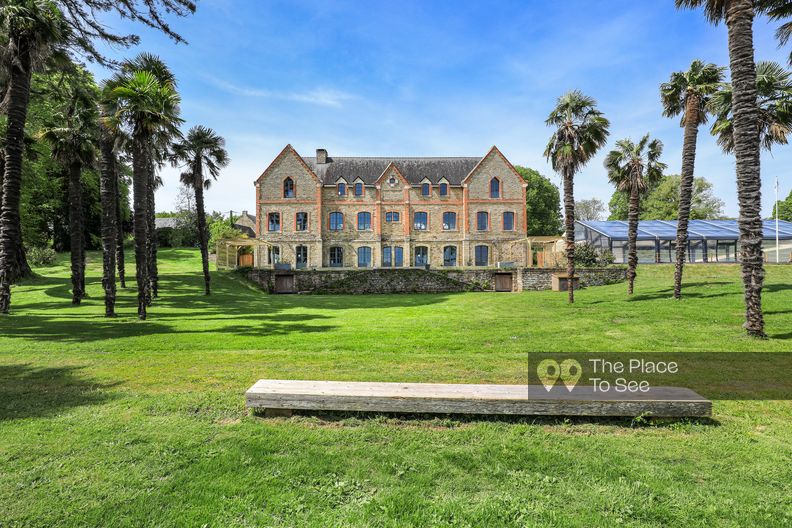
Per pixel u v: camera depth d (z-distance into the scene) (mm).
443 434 4789
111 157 17578
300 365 8039
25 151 21641
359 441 4625
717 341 10164
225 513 3344
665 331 11492
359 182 42312
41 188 35469
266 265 41125
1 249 14805
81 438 4637
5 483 3738
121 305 20359
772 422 5160
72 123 20625
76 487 3691
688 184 17312
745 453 4328
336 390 5465
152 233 23906
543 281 33250
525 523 3213
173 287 28188
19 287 24438
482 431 4875
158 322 14516
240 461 4148
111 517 3289
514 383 6801
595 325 12867
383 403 5211
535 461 4176
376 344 10336
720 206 64375
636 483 3746
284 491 3656
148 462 4125
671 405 5031
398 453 4332
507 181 42438
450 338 11180
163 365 8039
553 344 10242
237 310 19281
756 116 10594
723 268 28859
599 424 5090
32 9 14164
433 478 3883
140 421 5145
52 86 21453
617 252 36562
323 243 41812
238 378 7102
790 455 4281
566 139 19609
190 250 52156
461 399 5152
